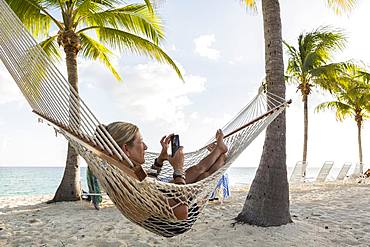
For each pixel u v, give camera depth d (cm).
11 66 223
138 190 208
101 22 877
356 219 578
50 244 428
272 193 503
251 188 527
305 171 1272
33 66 197
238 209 674
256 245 418
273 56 525
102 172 217
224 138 365
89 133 183
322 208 696
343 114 2000
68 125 199
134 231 491
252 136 331
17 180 3869
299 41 1575
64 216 625
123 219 581
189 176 292
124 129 233
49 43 955
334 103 1950
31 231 499
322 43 1499
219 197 754
